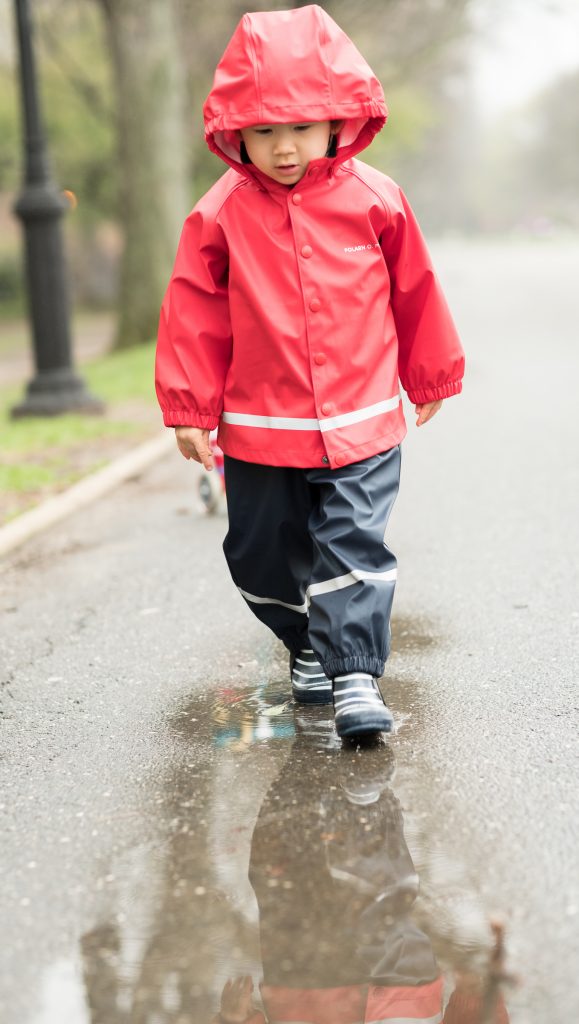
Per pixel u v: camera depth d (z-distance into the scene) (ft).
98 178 92.63
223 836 8.71
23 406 33.50
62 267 33.65
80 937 7.52
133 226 56.34
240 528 10.60
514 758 9.71
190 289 10.22
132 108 55.47
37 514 20.47
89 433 29.68
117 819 9.15
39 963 7.26
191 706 11.56
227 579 16.24
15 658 13.53
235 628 14.05
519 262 141.08
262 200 9.96
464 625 13.48
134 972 7.09
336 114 9.45
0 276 109.50
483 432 27.27
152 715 11.39
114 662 13.14
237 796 9.36
